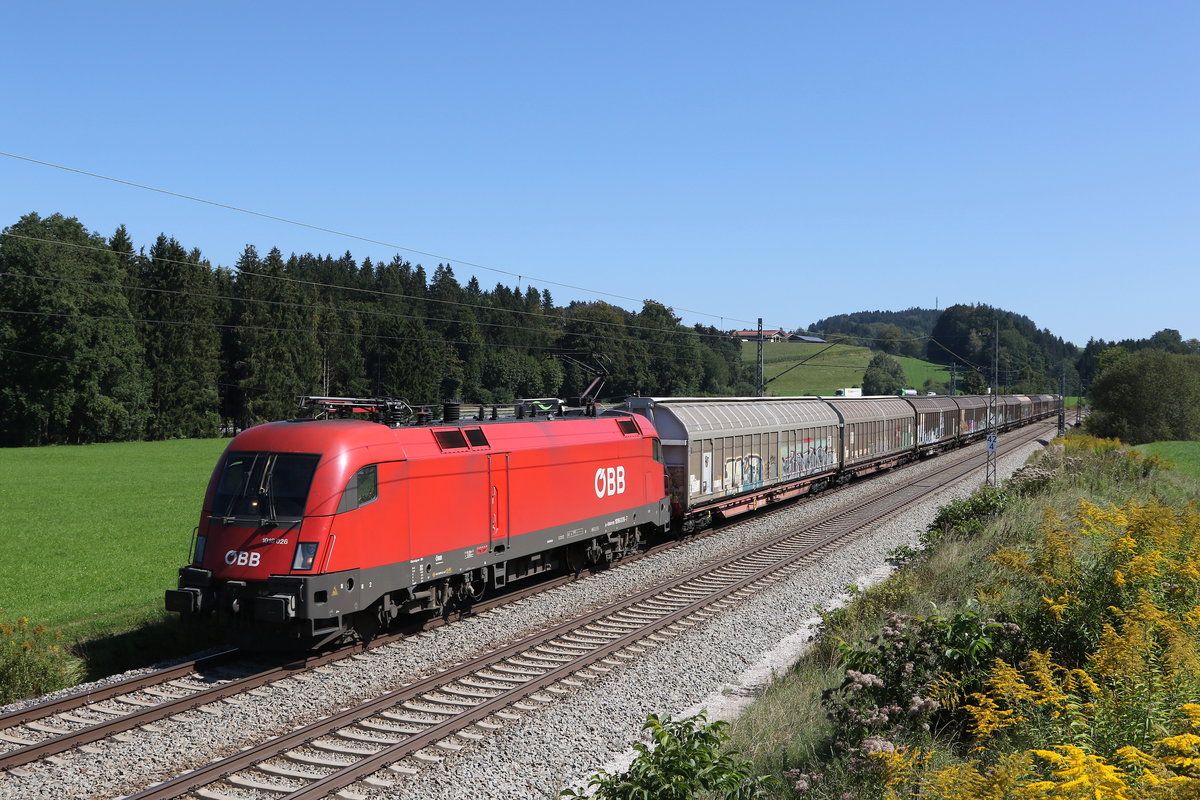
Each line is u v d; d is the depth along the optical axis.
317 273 138.12
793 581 18.45
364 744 9.63
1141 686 7.18
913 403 48.47
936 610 12.72
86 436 72.06
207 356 82.38
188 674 11.98
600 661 12.96
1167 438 60.47
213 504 12.72
